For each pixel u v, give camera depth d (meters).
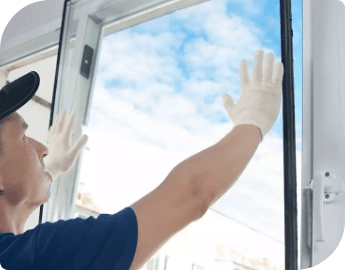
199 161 1.12
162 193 1.09
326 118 1.22
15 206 1.37
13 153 1.37
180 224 1.09
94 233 1.08
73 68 1.72
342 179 1.17
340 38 1.24
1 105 1.36
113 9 1.68
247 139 1.19
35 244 1.11
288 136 1.14
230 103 1.31
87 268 1.07
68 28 1.75
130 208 1.10
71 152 1.68
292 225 1.11
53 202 1.67
